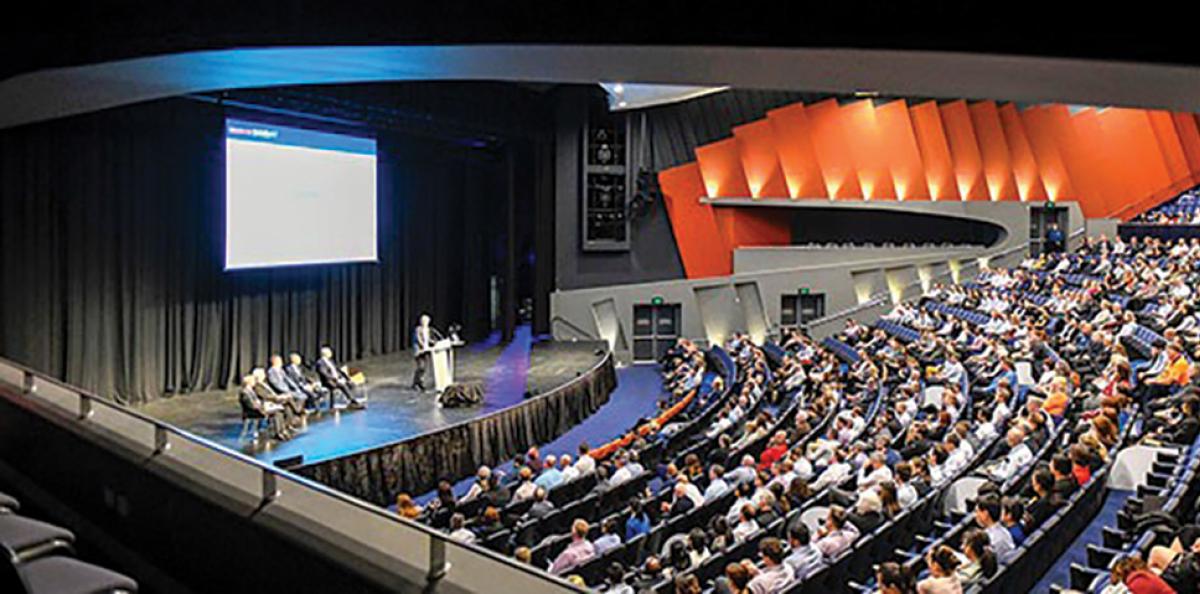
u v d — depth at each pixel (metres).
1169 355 10.53
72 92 7.54
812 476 9.25
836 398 13.34
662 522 8.32
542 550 7.81
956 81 5.03
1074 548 6.89
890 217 27.08
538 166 23.17
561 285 24.12
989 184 26.31
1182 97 4.69
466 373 17.30
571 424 15.84
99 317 12.63
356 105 15.70
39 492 4.42
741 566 5.88
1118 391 9.90
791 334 22.55
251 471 3.42
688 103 25.06
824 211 26.83
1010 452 8.59
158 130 13.45
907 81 5.23
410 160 19.50
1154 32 3.93
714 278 24.86
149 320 13.45
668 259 25.03
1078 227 26.11
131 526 3.83
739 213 25.59
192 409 13.06
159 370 13.70
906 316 20.97
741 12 4.82
